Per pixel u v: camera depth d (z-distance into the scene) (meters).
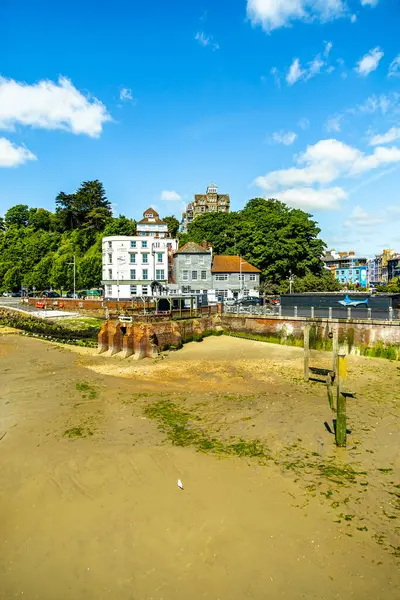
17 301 75.38
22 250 97.44
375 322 34.31
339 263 141.00
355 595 8.76
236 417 19.58
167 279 70.31
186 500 12.21
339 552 10.04
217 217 87.25
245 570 9.43
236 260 72.62
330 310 37.53
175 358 33.81
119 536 10.56
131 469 14.13
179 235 102.56
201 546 10.20
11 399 22.41
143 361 32.62
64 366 30.75
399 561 9.76
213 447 16.05
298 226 72.06
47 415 19.83
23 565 9.59
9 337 44.94
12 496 12.43
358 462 14.81
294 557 9.86
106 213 102.25
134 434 17.39
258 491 12.77
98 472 13.90
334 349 22.05
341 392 16.08
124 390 24.27
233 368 29.95
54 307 65.81
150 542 10.34
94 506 11.90
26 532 10.75
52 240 100.00
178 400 22.31
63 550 10.07
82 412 20.28
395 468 14.34
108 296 69.12
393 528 10.97
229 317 46.09
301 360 32.78
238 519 11.30
